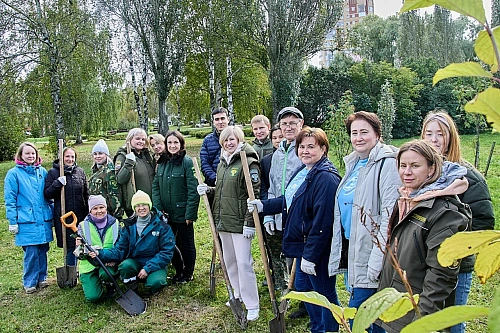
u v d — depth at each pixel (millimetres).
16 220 4758
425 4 550
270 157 4195
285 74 18016
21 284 5121
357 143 2623
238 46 18344
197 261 5660
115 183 5117
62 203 4934
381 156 2492
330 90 21047
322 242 2873
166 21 19000
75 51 15922
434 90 21906
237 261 4000
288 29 17562
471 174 2441
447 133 2492
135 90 19672
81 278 4512
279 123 3805
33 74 15688
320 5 17453
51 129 16828
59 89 15445
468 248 729
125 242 4688
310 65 21953
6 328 4059
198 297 4539
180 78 20266
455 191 1856
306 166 3266
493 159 12586
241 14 17812
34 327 4086
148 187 5211
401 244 1942
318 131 3035
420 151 1998
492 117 553
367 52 36688
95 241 4672
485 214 2363
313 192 2943
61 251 6422
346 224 2705
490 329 487
